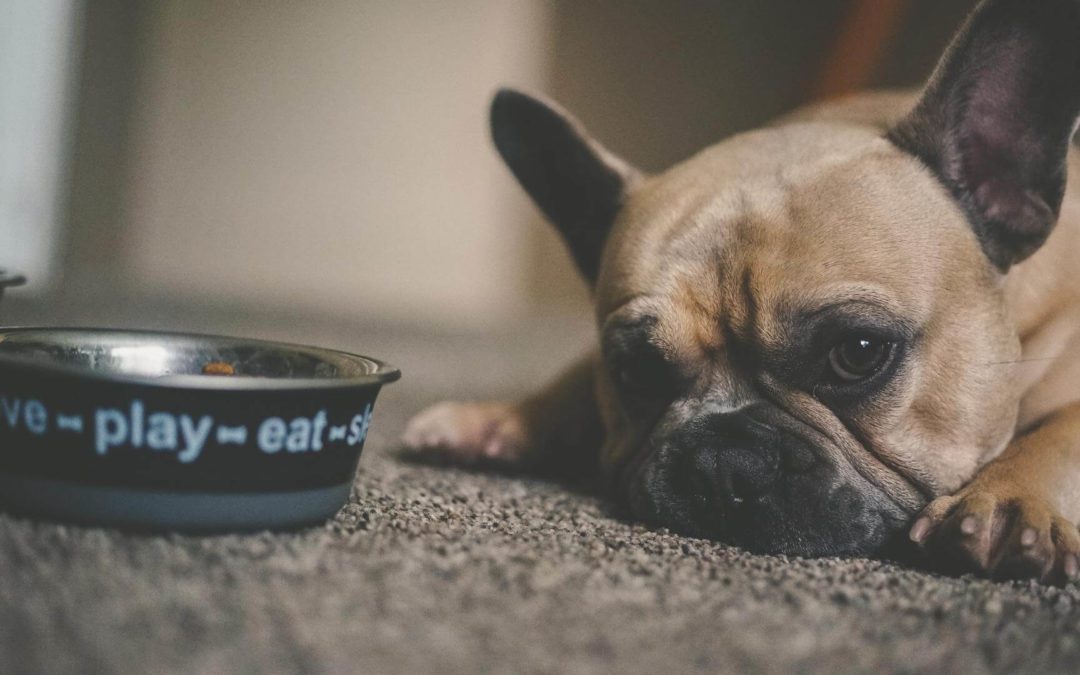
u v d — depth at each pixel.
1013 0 0.55
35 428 0.44
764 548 0.50
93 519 0.44
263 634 0.37
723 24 1.80
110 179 1.62
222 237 1.75
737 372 0.54
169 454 0.44
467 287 1.78
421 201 1.76
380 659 0.36
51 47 1.33
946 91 0.56
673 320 0.54
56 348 0.50
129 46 1.65
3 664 0.34
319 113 1.75
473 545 0.46
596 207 0.66
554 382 0.69
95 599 0.38
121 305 1.32
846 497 0.51
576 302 1.87
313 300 1.71
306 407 0.45
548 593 0.41
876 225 0.53
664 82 1.80
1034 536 0.47
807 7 1.79
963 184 0.56
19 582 0.39
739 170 0.58
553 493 0.60
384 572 0.42
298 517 0.46
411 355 1.20
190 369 0.52
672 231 0.56
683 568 0.46
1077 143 0.71
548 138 0.66
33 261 1.37
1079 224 0.61
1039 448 0.53
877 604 0.43
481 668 0.36
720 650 0.38
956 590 0.46
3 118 1.30
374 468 0.63
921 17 1.25
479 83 1.74
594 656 0.37
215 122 1.73
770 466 0.51
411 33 1.74
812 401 0.52
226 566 0.42
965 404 0.53
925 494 0.52
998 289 0.55
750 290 0.53
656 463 0.54
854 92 1.32
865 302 0.51
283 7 1.73
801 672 0.37
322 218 1.76
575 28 1.76
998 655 0.39
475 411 0.68
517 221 1.80
